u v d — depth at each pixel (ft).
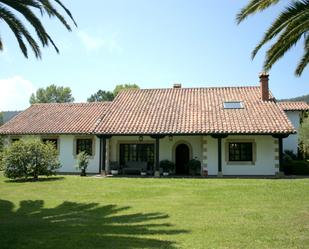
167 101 88.22
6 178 74.08
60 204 45.62
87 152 86.84
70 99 246.06
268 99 83.61
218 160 74.84
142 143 83.71
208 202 44.78
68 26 43.65
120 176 76.28
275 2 36.32
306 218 34.50
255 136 76.74
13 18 42.01
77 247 25.21
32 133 88.07
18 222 34.88
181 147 82.79
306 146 92.58
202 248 24.88
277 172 72.95
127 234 29.14
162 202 45.42
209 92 91.20
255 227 31.27
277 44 38.81
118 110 85.92
